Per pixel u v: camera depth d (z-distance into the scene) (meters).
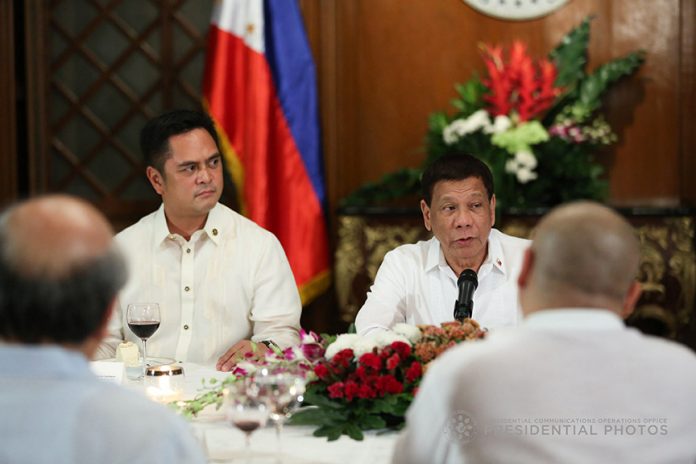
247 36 13.09
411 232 13.36
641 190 13.80
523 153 12.49
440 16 14.03
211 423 5.98
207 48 13.41
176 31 14.29
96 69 14.34
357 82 14.23
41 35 14.23
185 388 6.82
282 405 5.05
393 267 8.36
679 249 12.95
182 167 8.36
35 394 3.56
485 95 13.30
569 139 12.86
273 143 13.30
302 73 13.42
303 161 13.39
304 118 13.42
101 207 14.38
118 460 3.49
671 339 12.98
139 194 14.41
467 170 7.67
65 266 3.53
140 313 7.23
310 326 14.14
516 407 3.94
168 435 3.58
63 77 14.33
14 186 13.98
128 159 14.38
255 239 8.83
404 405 5.71
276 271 8.78
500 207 12.67
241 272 8.70
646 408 3.96
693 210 13.13
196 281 8.66
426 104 14.11
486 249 8.12
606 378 3.97
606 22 13.77
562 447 3.92
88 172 14.41
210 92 13.07
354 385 5.66
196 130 8.45
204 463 3.75
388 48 14.14
